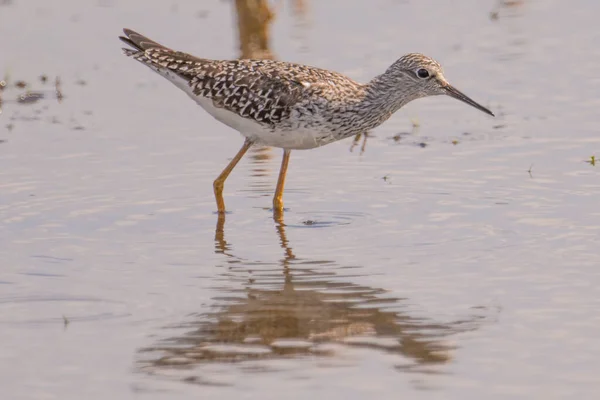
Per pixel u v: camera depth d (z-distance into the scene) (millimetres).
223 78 16156
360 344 11305
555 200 15922
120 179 17422
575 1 28141
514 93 21484
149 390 10281
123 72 23578
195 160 18484
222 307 12344
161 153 18797
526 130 19453
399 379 10445
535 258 13648
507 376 10461
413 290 12758
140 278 13320
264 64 16359
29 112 21016
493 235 14555
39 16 27469
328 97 15773
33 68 23625
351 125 16156
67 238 14805
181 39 25203
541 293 12500
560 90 21484
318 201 16500
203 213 16016
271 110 15812
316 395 10109
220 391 10242
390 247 14281
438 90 16438
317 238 14805
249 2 25297
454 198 16266
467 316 11938
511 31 25609
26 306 12406
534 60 23406
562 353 10906
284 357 11008
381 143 19312
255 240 14789
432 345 11219
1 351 11188
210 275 13406
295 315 12086
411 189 16812
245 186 17359
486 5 28172
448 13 27469
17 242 14617
